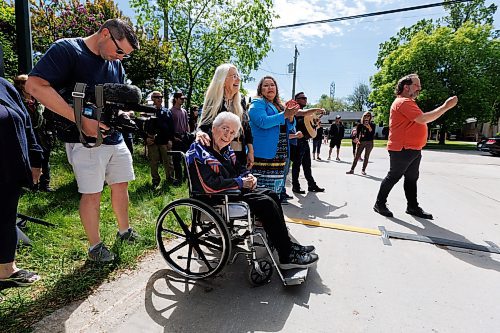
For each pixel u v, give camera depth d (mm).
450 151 17109
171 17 9828
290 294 2139
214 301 2033
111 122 1955
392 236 3217
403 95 3717
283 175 3469
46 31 7895
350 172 7301
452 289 2256
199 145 2295
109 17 9859
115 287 2111
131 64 9766
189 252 2291
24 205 3455
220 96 2617
